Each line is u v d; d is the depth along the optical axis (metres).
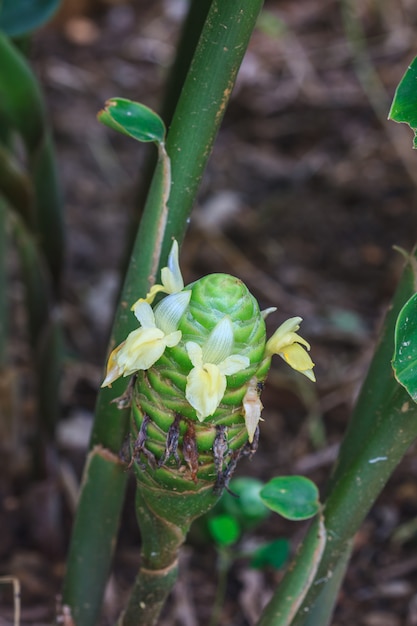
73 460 1.30
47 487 1.17
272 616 0.78
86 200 1.83
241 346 0.67
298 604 0.78
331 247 1.70
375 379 0.79
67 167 1.90
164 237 0.76
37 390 1.12
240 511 1.03
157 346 0.66
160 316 0.67
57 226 1.03
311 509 0.77
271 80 2.09
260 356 0.68
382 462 0.75
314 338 1.52
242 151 1.94
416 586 1.14
